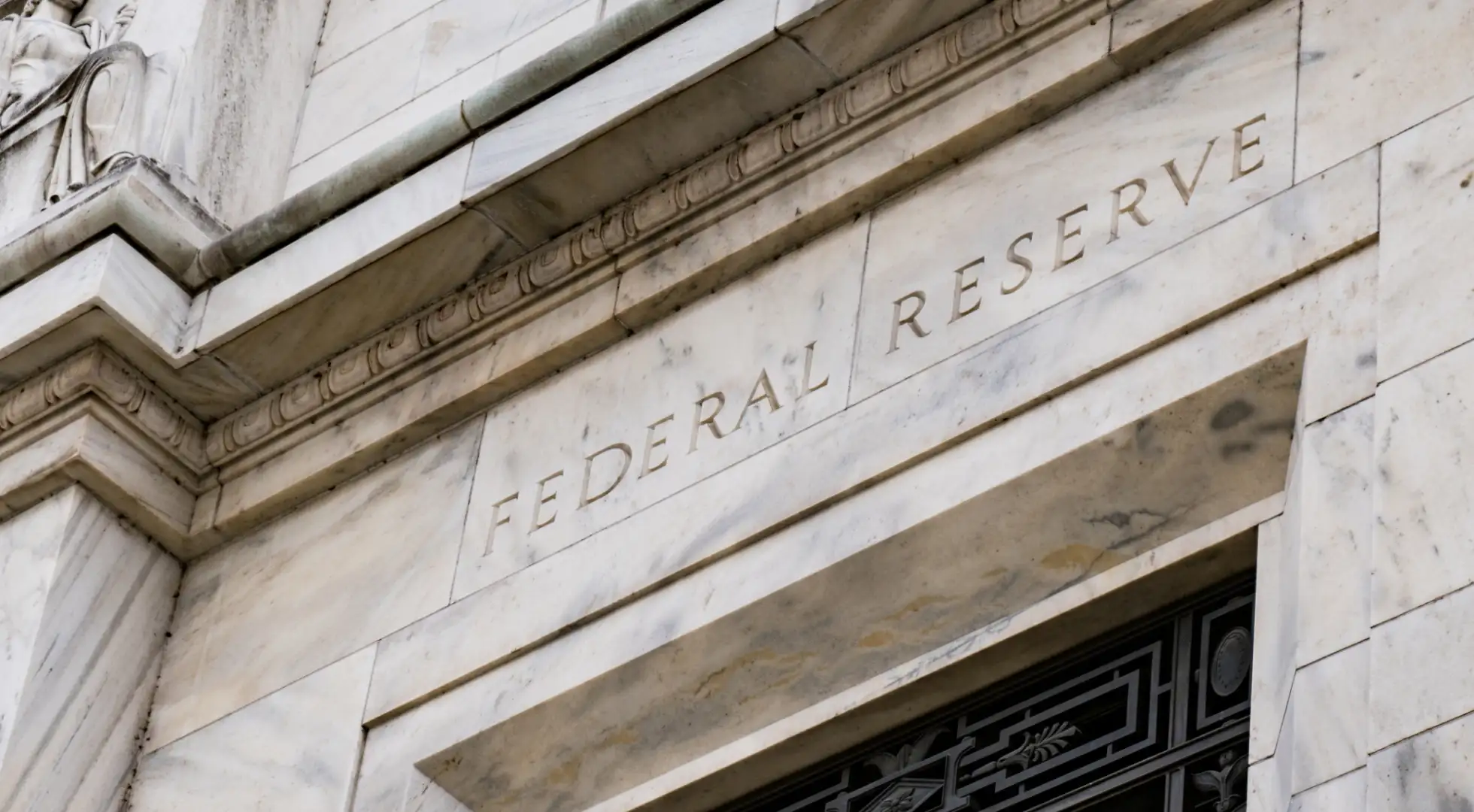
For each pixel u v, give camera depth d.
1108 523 9.77
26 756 11.54
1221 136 10.06
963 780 9.96
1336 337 9.19
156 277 12.30
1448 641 8.08
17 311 12.24
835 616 10.24
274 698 11.63
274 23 13.91
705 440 10.94
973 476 9.94
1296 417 9.31
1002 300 10.30
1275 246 9.57
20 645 11.74
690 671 10.50
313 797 11.12
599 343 11.62
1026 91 10.63
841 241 11.05
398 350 12.01
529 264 11.75
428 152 11.95
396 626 11.45
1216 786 9.33
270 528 12.29
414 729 11.07
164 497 12.33
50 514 12.13
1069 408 9.81
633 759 10.73
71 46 13.91
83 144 13.00
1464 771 7.78
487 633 11.08
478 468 11.69
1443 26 9.70
